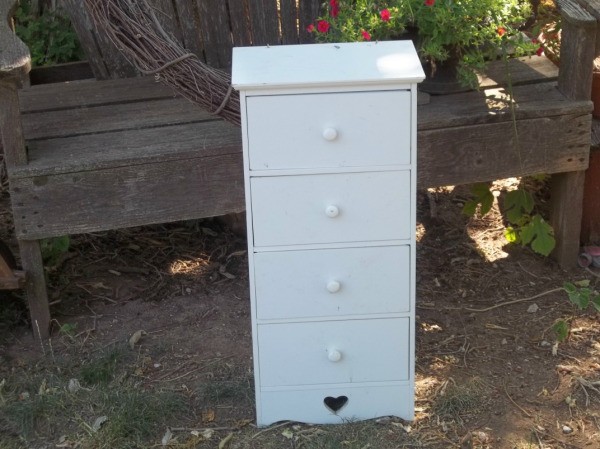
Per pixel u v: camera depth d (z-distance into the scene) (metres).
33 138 3.26
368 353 2.63
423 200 4.15
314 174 2.41
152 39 2.76
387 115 2.36
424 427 2.69
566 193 3.51
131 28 2.73
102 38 3.87
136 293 3.53
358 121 2.37
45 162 3.04
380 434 2.65
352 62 2.46
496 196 4.10
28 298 3.19
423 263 3.68
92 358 3.10
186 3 3.87
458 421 2.72
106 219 3.10
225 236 3.94
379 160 2.41
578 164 3.39
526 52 3.50
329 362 2.63
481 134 3.24
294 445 2.62
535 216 3.56
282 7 3.96
